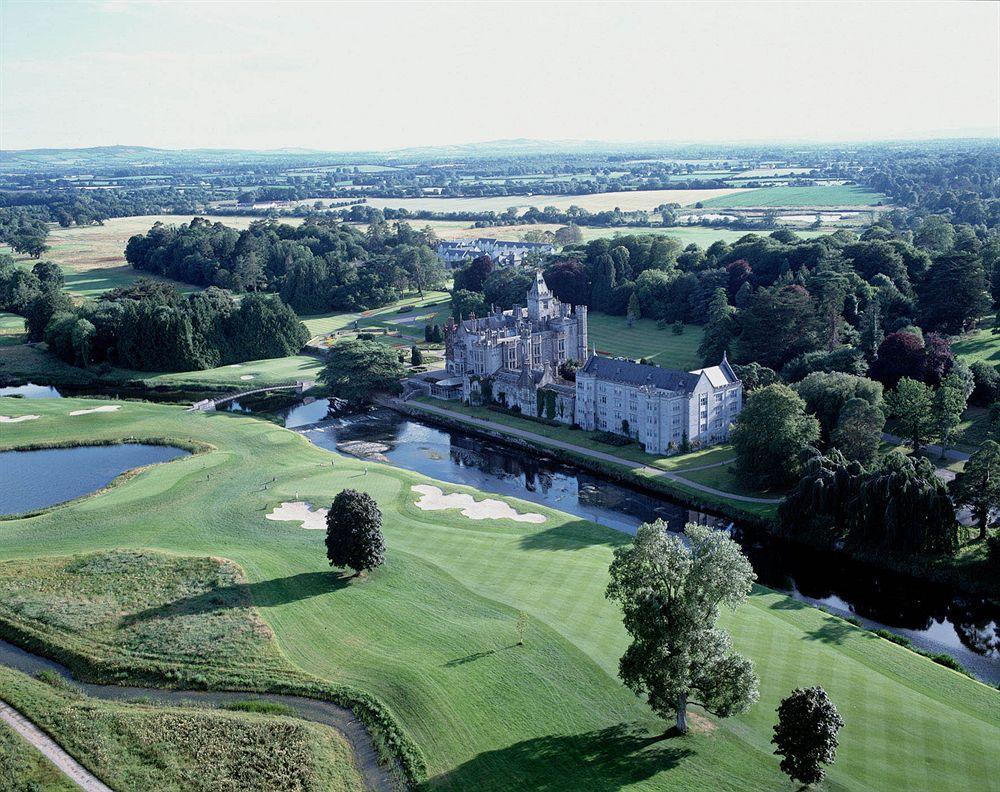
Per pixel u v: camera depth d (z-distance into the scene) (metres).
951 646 100.69
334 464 162.25
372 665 86.94
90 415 199.25
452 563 113.31
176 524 128.62
